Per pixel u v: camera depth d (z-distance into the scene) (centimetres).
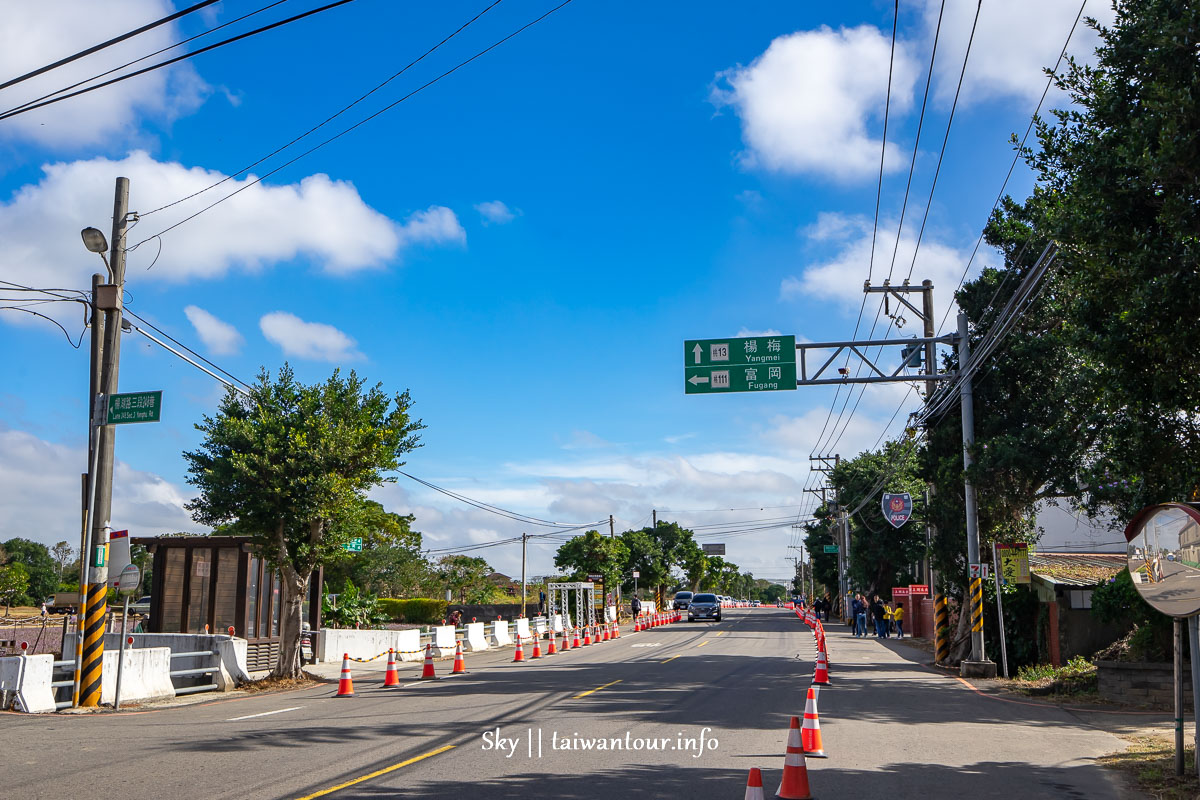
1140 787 935
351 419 2138
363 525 2341
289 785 880
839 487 5981
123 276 1742
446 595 6159
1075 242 1074
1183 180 925
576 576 6172
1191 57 944
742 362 2178
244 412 2125
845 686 1916
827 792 887
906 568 5016
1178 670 981
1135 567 1011
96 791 857
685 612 7425
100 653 1619
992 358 2278
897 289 2473
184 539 2447
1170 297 923
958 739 1241
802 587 12431
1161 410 1092
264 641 2258
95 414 1689
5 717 1473
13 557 7750
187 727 1321
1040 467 2191
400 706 1561
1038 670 2098
